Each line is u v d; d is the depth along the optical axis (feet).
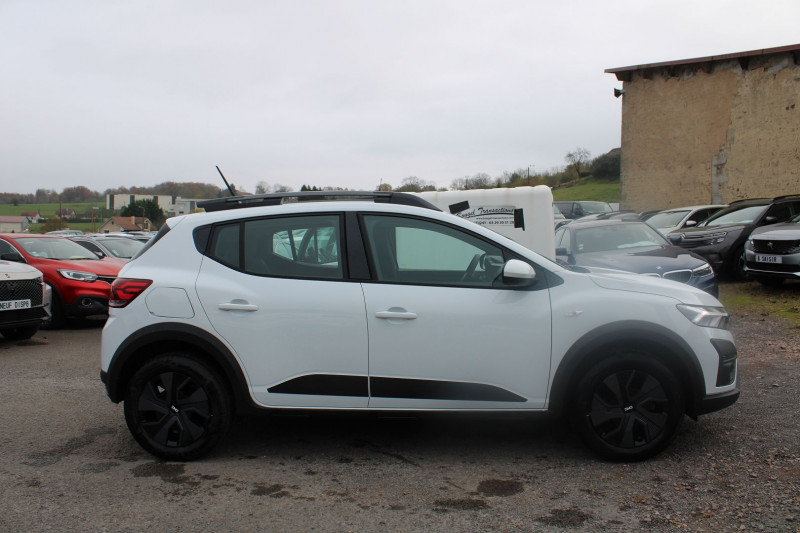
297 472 13.26
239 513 11.32
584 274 13.78
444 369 13.20
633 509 11.23
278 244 13.99
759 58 62.13
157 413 13.79
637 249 32.07
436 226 13.89
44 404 18.65
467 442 14.98
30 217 273.54
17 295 27.58
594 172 170.71
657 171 70.18
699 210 50.08
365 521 10.97
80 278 33.04
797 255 32.65
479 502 11.68
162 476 13.08
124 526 10.84
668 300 13.38
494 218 26.63
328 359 13.33
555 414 13.34
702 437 14.69
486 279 13.60
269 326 13.41
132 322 13.74
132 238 48.52
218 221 14.30
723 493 11.75
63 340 30.63
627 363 13.08
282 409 13.51
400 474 13.09
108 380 13.88
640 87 70.90
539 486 12.33
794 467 12.76
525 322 13.19
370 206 14.08
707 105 66.03
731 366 13.60
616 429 13.24
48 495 12.14
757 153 62.95
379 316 13.21
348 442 15.12
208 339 13.46
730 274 41.47
